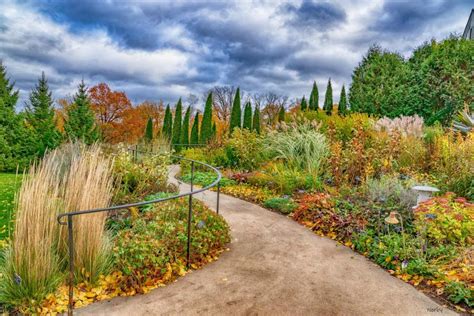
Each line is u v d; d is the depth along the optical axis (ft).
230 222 16.51
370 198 16.24
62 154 18.69
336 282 10.31
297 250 13.04
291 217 17.78
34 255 8.59
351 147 24.12
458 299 8.96
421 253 11.14
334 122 34.04
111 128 86.84
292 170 24.70
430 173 21.40
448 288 9.51
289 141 27.89
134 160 23.38
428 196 14.62
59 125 78.59
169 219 12.98
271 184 23.25
